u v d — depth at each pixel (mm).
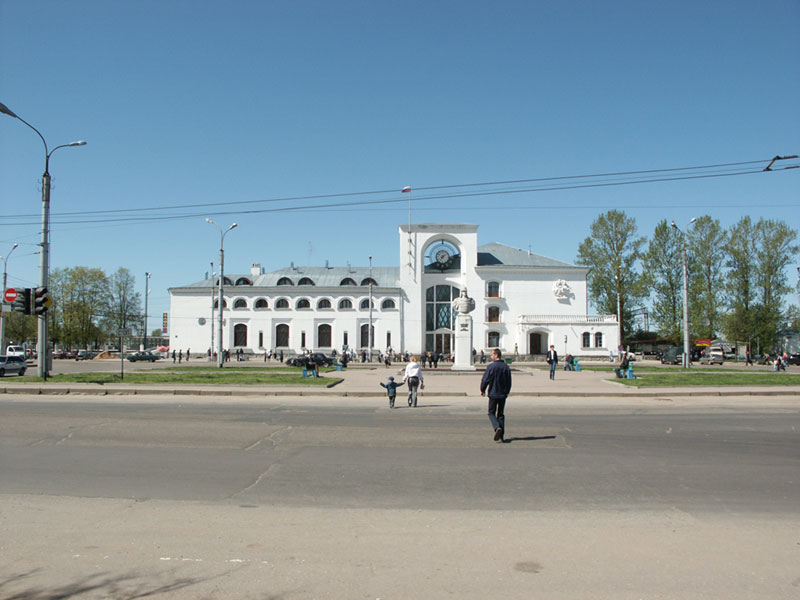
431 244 78938
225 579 4898
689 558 5465
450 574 5059
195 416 15234
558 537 6043
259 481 8375
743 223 66562
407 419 15203
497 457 10117
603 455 10352
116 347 113500
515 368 51594
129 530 6168
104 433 12250
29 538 5891
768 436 12633
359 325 75312
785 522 6605
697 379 29938
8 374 41031
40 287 26312
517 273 76875
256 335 74625
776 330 67500
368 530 6238
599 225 73250
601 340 73125
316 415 15930
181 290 75188
